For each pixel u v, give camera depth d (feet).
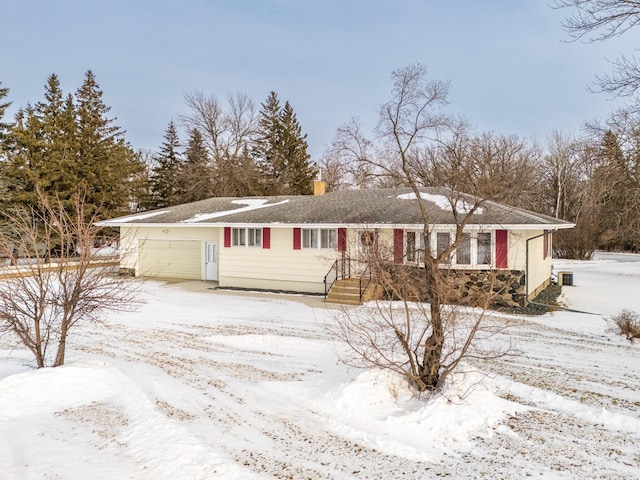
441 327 23.68
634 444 18.92
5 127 99.09
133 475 16.28
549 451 18.34
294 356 32.04
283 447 18.71
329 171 95.35
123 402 23.49
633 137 72.23
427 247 25.20
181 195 134.82
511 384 25.48
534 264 57.11
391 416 21.04
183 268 76.07
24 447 18.54
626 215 85.61
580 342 35.65
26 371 27.17
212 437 19.57
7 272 29.68
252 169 137.59
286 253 63.82
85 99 134.92
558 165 129.18
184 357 31.83
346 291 55.01
